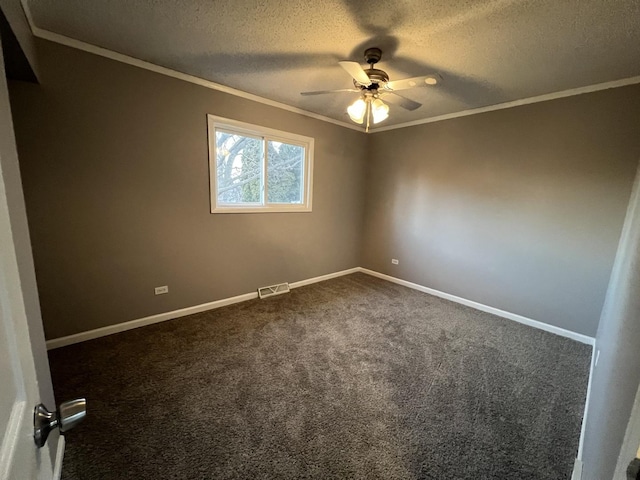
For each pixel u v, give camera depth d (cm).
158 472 132
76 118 216
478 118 327
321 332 270
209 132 283
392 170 424
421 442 154
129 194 247
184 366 211
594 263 263
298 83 276
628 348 79
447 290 373
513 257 312
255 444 148
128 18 178
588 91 253
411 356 235
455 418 171
